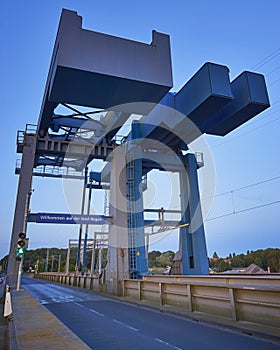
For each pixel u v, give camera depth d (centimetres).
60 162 2989
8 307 1077
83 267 4297
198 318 980
